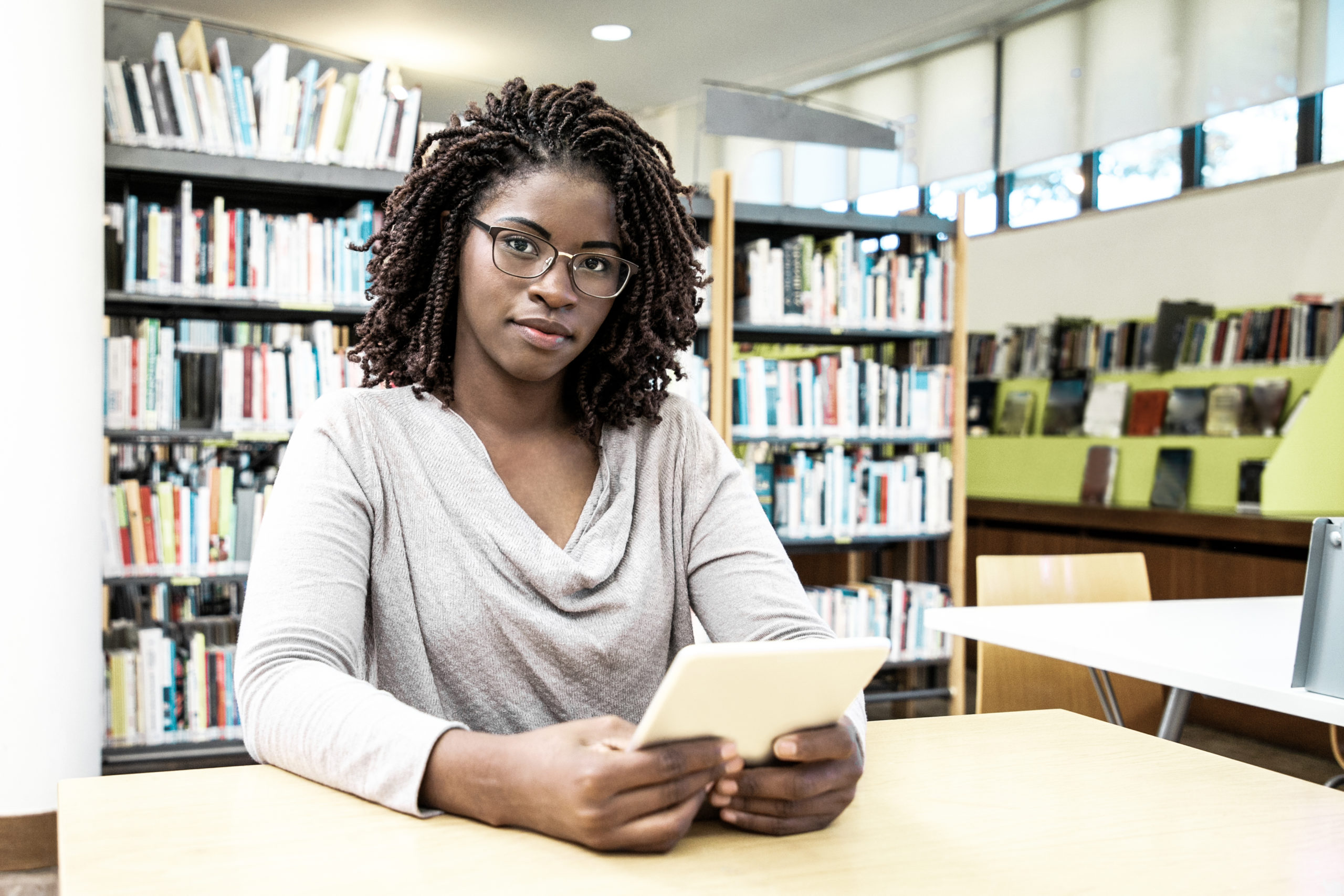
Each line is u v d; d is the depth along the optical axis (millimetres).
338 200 3533
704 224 3844
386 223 1051
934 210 6250
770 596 994
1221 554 4027
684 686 663
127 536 3137
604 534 972
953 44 6012
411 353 1050
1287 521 3779
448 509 954
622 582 965
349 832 724
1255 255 4559
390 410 990
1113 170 5223
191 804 774
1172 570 4234
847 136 4402
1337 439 3998
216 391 3242
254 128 3215
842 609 4027
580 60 6352
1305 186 4363
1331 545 1347
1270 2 4445
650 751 691
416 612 945
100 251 2768
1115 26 5133
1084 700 2141
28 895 2434
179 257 3164
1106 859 722
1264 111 4551
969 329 6055
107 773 3131
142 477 3385
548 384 1012
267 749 829
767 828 746
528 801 704
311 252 3311
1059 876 690
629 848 689
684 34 5918
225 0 5348
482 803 729
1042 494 5477
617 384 1052
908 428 4160
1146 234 5039
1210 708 4105
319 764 792
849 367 4051
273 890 629
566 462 1023
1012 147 5727
